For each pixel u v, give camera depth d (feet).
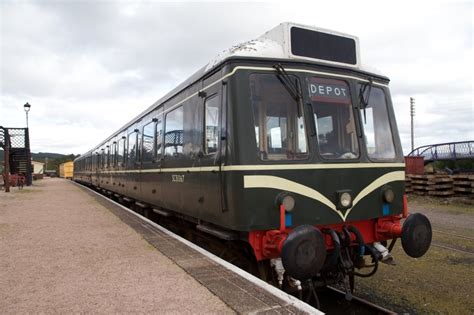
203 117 19.48
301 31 17.53
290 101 16.88
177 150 23.40
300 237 14.30
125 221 30.58
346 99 18.29
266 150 16.05
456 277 21.91
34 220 31.78
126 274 15.94
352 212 17.39
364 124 18.57
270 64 16.71
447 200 50.49
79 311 12.17
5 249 20.90
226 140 16.43
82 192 69.46
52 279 15.48
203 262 17.54
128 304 12.65
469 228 34.37
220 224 17.28
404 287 20.95
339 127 17.92
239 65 16.28
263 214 15.55
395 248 28.71
